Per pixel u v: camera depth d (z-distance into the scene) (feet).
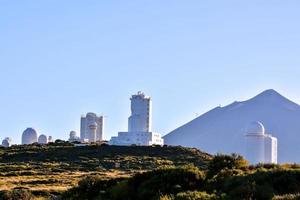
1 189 250.78
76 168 441.27
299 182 151.94
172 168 181.78
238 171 175.73
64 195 199.52
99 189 193.47
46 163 474.49
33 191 236.02
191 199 137.08
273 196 132.87
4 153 545.44
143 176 181.47
